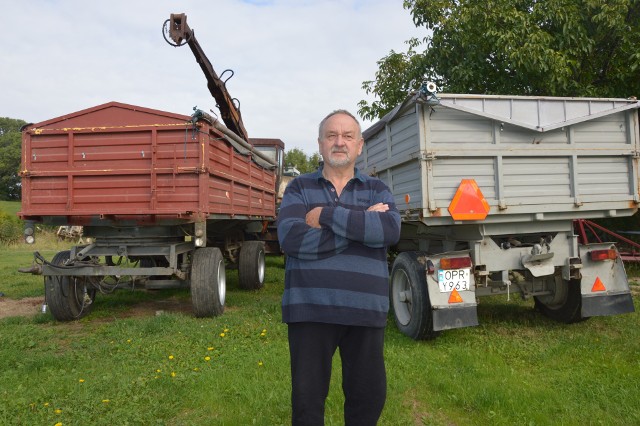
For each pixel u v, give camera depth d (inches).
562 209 165.2
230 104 308.0
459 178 158.2
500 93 364.2
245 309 230.8
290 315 73.5
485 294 181.9
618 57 350.9
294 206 77.4
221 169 225.5
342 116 81.3
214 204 215.5
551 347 157.6
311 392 72.5
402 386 124.3
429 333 165.2
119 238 219.9
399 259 179.9
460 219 155.9
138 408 114.8
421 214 157.8
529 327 185.9
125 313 239.3
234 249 319.3
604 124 170.6
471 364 140.8
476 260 166.6
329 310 71.9
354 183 82.0
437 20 371.2
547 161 165.3
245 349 162.4
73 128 204.1
